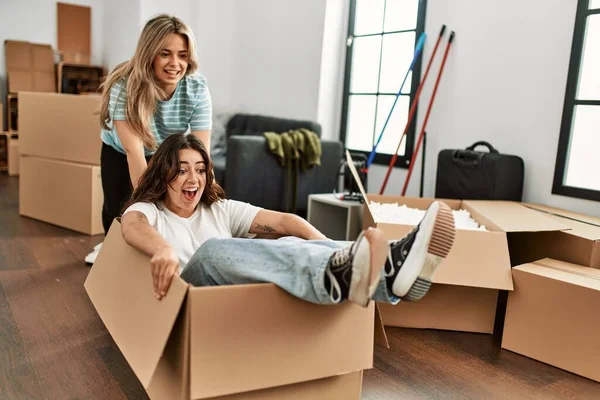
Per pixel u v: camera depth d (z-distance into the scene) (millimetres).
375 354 2025
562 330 1963
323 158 4188
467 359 2023
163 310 1204
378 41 4242
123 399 1615
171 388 1287
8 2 6012
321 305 1316
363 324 1396
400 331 2262
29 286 2527
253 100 5305
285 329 1269
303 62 4645
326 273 1202
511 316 2102
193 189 1644
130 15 5473
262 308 1233
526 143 3105
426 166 3742
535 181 3070
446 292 2270
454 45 3518
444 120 3604
